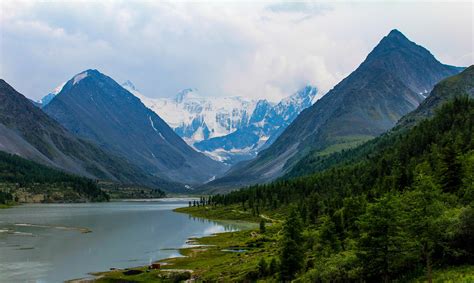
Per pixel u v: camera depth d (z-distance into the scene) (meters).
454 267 74.25
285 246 104.75
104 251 173.12
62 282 123.00
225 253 160.25
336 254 100.31
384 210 79.19
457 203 101.56
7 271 136.38
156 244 191.12
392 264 78.88
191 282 117.50
